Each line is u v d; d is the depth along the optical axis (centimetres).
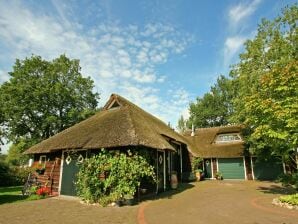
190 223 805
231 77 2319
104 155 1252
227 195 1480
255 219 858
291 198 1110
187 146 2597
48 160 1709
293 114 1156
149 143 1317
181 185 2120
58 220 864
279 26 2103
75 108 3819
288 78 1238
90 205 1148
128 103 2105
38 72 3659
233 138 3109
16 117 3278
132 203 1157
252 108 1366
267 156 2305
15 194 1708
